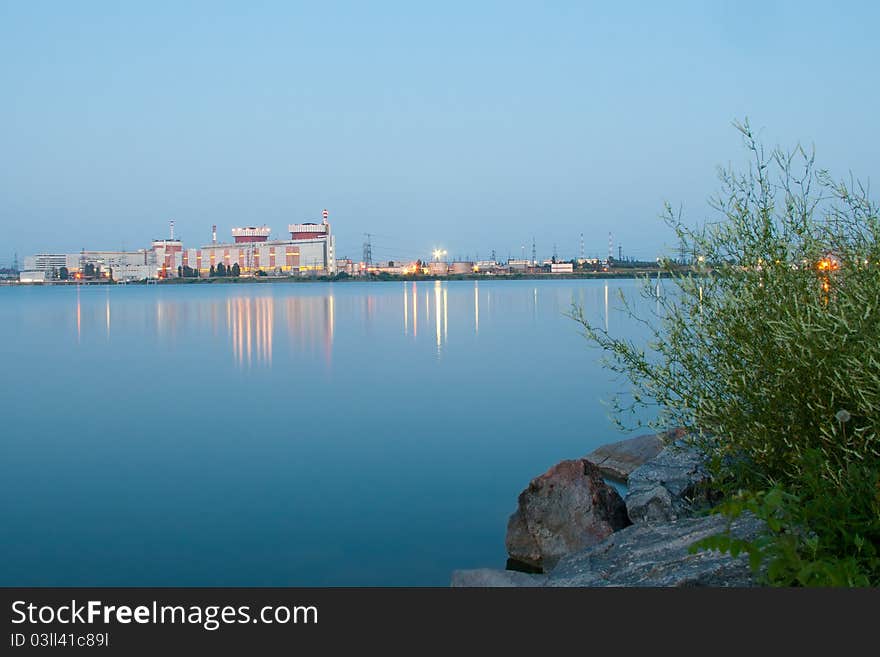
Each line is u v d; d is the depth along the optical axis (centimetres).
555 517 958
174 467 1500
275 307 8894
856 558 486
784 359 634
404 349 3766
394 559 992
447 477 1397
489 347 3797
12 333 5175
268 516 1184
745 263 700
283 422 1952
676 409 730
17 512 1216
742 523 645
